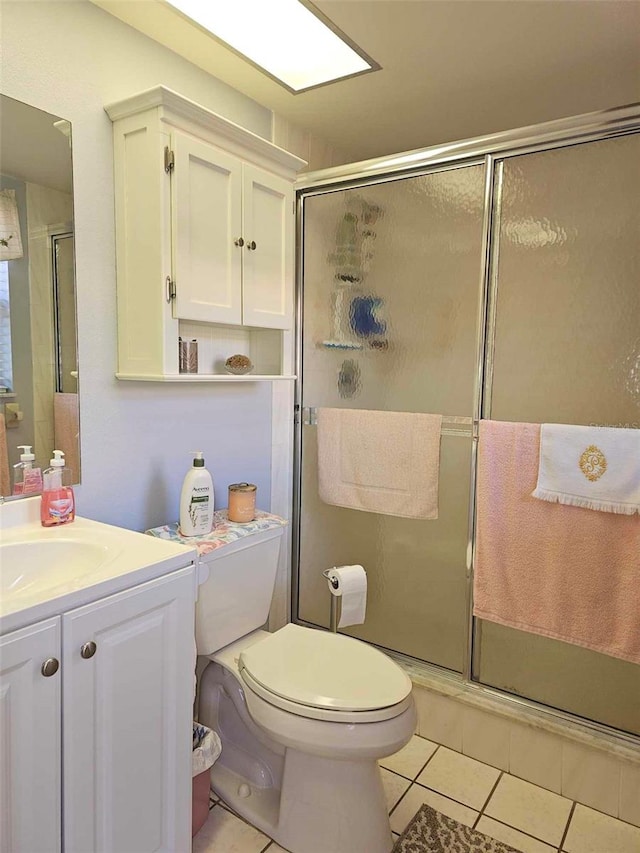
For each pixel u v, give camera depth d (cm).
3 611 99
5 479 145
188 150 159
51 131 149
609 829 168
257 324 189
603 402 172
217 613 175
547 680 189
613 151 166
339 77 195
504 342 187
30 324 148
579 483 169
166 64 178
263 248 190
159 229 155
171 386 188
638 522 163
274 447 234
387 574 220
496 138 181
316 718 142
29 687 103
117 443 171
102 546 137
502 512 185
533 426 178
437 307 200
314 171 235
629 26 165
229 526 187
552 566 177
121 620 119
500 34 170
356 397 222
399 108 220
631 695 176
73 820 113
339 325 225
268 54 180
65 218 154
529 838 164
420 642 213
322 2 153
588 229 171
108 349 167
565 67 189
